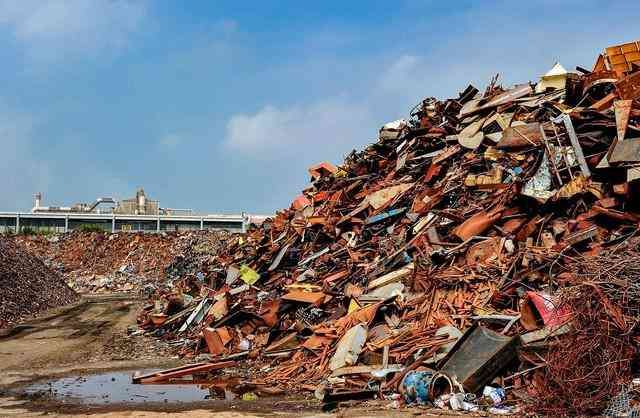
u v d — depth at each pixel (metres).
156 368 15.85
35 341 21.25
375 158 24.31
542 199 13.16
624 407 8.18
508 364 9.80
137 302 38.09
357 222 20.44
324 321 15.56
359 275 16.97
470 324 11.52
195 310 21.73
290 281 20.56
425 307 12.85
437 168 18.67
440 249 14.04
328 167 29.48
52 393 12.61
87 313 31.34
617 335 8.66
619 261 9.34
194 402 11.40
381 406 9.98
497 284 12.13
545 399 8.79
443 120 21.20
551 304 10.02
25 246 59.72
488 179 15.23
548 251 11.98
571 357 8.73
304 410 10.17
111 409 10.80
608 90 15.01
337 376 11.83
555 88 17.92
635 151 11.60
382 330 13.05
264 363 15.39
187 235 60.16
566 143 13.62
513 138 15.19
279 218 28.19
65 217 78.38
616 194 12.06
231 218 84.06
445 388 9.96
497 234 13.84
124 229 80.19
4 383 13.83
